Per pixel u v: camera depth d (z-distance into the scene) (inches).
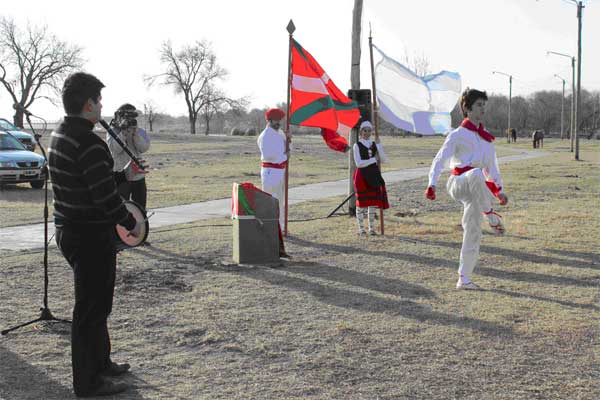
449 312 267.6
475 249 305.9
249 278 331.0
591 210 585.6
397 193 762.8
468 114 309.9
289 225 506.6
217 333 241.6
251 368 208.4
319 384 194.9
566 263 360.5
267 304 281.9
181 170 1196.5
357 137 546.0
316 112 446.6
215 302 285.1
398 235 456.8
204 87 4574.3
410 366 209.2
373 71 463.8
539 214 556.7
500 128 4776.1
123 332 244.4
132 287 309.9
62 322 256.5
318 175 1063.0
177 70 4530.0
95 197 178.9
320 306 278.2
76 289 186.1
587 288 306.2
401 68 463.5
